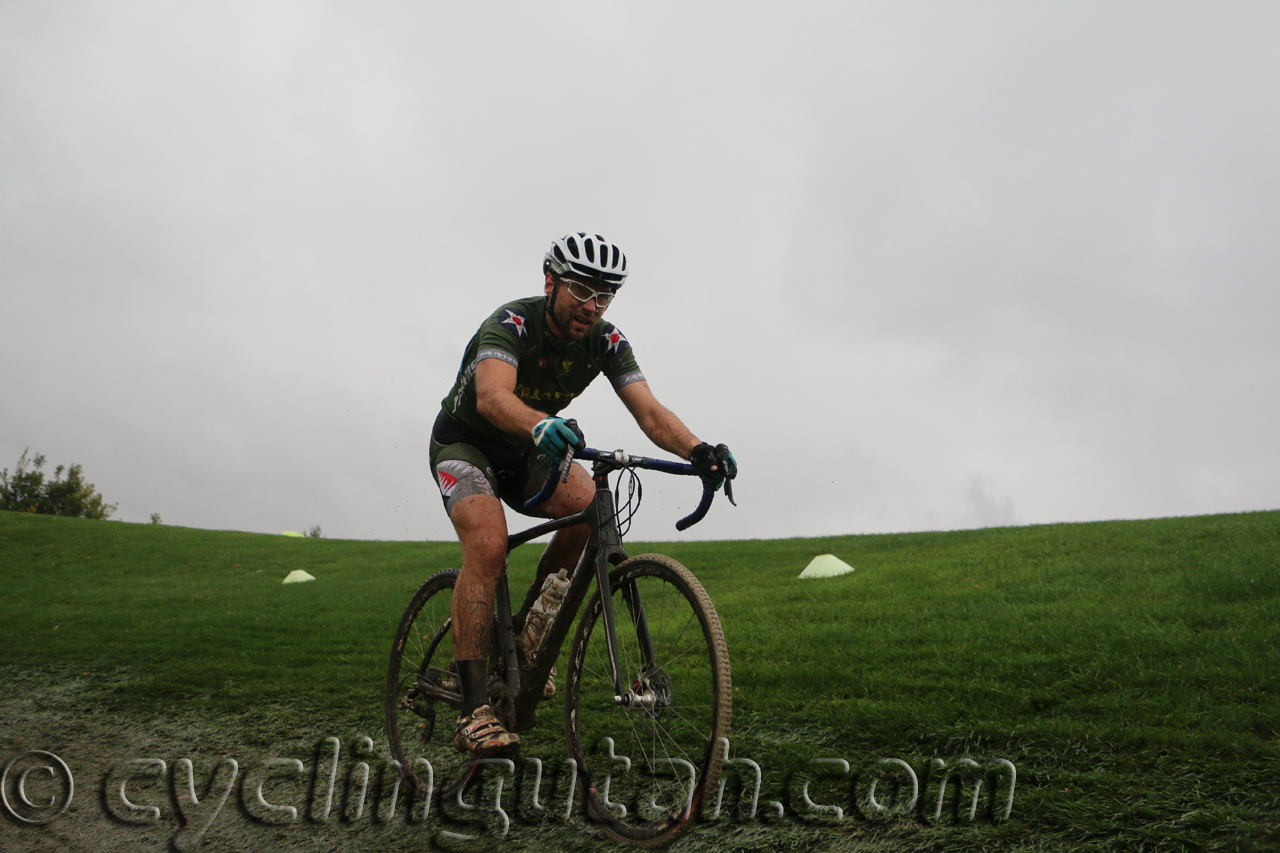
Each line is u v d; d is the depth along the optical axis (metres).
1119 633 4.84
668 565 2.51
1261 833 2.20
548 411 3.22
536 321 3.00
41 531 23.59
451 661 3.38
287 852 2.89
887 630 5.88
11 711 5.24
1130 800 2.50
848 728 3.46
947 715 3.47
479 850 2.75
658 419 3.02
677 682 2.80
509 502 3.37
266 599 12.23
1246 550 8.16
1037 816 2.47
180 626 8.88
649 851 2.56
